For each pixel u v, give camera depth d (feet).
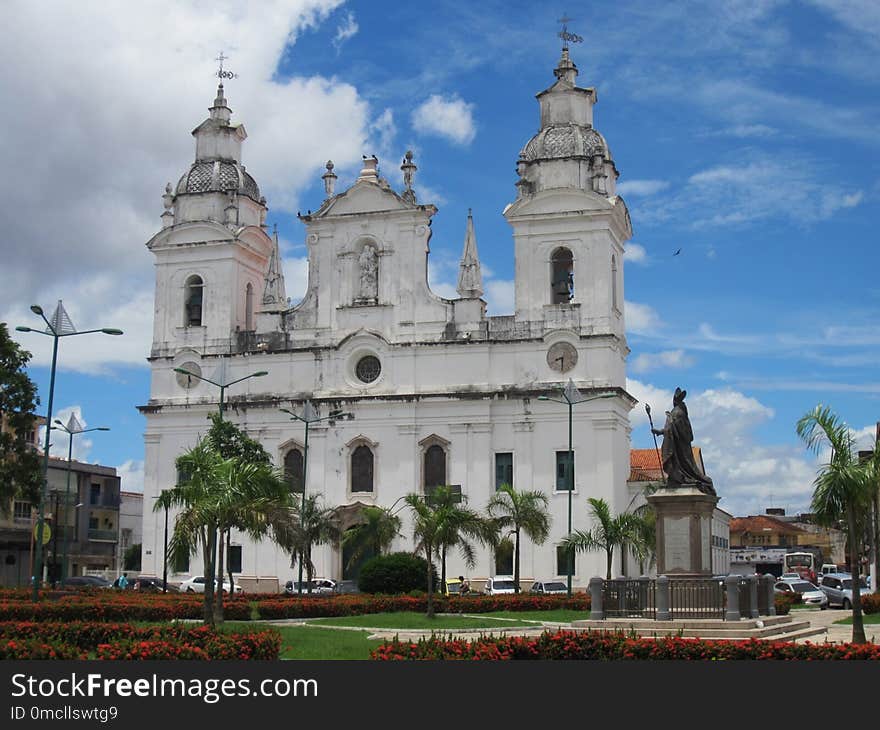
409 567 194.49
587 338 237.45
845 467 109.50
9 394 223.71
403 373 248.32
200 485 120.37
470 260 249.14
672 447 117.29
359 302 254.06
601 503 202.59
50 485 317.01
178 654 76.59
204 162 274.36
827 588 205.46
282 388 256.11
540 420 238.89
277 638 86.63
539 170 247.09
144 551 258.98
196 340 264.31
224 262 265.54
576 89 252.83
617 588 114.01
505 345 242.78
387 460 246.27
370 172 258.57
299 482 251.19
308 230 260.21
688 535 114.62
